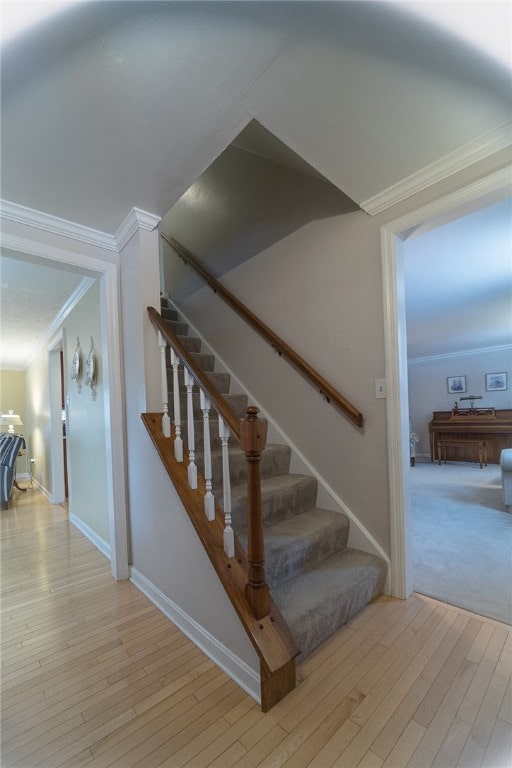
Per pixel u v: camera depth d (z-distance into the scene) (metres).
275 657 1.20
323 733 1.08
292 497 2.01
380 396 1.86
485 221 2.27
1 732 1.12
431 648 1.43
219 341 3.09
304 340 2.30
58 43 1.04
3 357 5.36
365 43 1.14
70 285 2.93
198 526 1.49
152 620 1.73
